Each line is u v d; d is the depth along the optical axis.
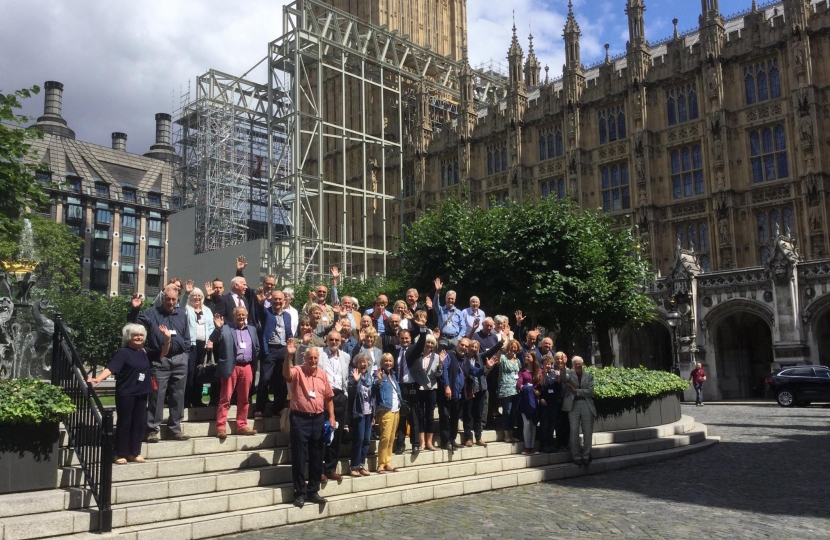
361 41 62.28
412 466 13.62
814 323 35.62
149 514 9.91
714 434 22.14
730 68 43.16
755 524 10.55
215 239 62.62
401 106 60.91
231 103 65.88
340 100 65.06
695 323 40.00
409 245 31.12
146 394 11.36
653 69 46.56
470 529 10.42
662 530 10.25
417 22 67.94
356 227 62.56
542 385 16.03
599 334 29.95
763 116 41.34
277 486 11.66
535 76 67.00
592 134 49.50
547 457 15.61
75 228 117.44
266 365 14.13
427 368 13.98
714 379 39.34
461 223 29.92
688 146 44.75
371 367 12.95
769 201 40.78
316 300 15.93
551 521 10.92
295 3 57.22
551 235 26.77
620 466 16.31
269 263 52.25
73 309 54.19
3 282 22.86
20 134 21.09
